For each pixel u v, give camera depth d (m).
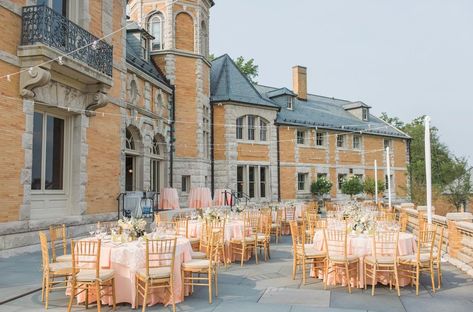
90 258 6.63
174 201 17.81
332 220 10.71
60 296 6.89
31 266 8.85
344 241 7.51
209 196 18.72
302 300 6.70
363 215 9.38
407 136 35.22
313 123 28.77
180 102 21.11
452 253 9.93
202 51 22.53
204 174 21.88
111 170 14.41
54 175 12.33
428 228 9.74
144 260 6.45
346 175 30.84
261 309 6.18
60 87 11.84
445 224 10.87
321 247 8.29
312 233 10.09
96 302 6.49
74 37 11.56
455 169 32.34
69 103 12.21
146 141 17.91
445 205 32.31
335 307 6.30
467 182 32.28
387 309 6.23
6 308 6.16
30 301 6.54
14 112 10.27
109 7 14.55
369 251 7.62
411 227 15.95
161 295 6.53
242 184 24.59
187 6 21.64
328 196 29.20
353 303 6.54
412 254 7.79
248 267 9.59
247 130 24.95
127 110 16.36
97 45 12.59
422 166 32.94
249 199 24.38
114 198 14.52
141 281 6.46
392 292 7.24
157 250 6.34
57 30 10.96
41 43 10.30
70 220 12.16
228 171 23.61
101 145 13.87
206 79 22.83
